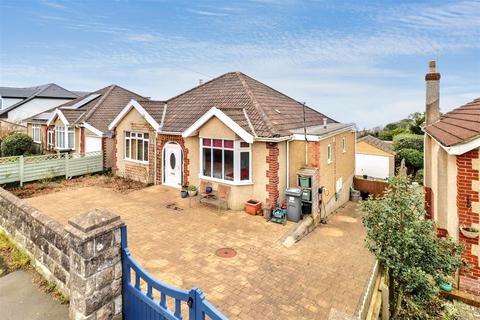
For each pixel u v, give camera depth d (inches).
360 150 1075.9
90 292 185.2
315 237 455.2
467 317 288.7
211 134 547.8
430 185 502.6
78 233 183.6
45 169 705.0
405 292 283.6
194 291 165.6
